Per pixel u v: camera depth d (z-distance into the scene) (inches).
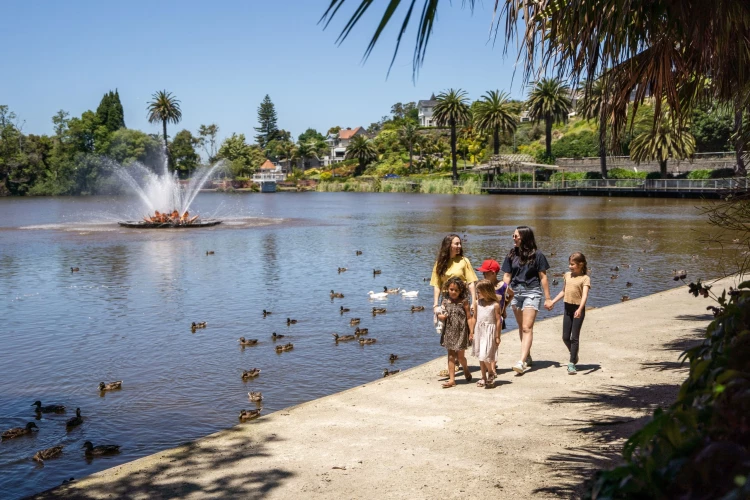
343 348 545.6
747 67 198.8
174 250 1305.4
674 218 1943.9
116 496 226.8
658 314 525.7
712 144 3272.6
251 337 589.6
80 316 692.1
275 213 2635.3
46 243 1446.9
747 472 59.2
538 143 5462.6
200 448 272.4
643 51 190.7
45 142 5359.3
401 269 1015.0
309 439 279.7
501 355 423.5
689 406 78.7
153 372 484.7
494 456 252.2
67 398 431.2
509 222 1929.1
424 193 4785.9
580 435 269.0
